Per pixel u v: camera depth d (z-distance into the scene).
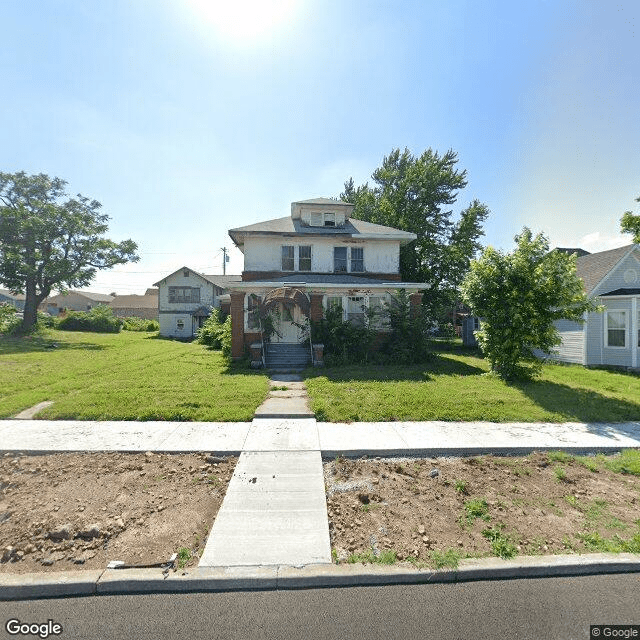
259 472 4.75
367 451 5.43
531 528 3.60
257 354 13.26
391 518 3.78
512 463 5.13
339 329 14.24
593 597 2.84
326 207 18.62
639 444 5.74
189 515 3.78
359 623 2.56
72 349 18.64
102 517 3.70
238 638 2.43
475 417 7.02
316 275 17.45
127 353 17.11
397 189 27.94
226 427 6.44
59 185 25.53
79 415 6.93
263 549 3.25
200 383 9.76
